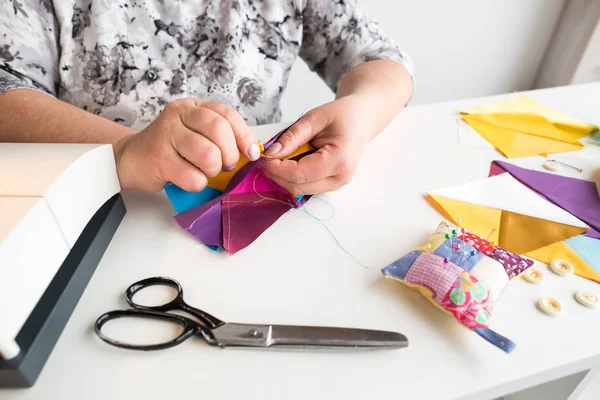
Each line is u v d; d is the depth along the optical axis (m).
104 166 0.40
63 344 0.32
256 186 0.47
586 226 0.45
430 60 1.42
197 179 0.40
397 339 0.31
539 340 0.33
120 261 0.39
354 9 0.73
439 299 0.34
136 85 0.65
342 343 0.31
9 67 0.54
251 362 0.31
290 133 0.46
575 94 0.76
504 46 1.48
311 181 0.45
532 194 0.50
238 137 0.42
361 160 0.56
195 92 0.69
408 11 1.27
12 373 0.28
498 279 0.36
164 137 0.41
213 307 0.35
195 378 0.30
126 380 0.29
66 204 0.34
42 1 0.58
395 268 0.37
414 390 0.29
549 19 1.44
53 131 0.48
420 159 0.57
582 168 0.56
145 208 0.46
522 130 0.64
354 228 0.44
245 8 0.67
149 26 0.63
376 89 0.60
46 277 0.31
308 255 0.40
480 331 0.32
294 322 0.34
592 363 0.33
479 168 0.55
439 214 0.47
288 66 0.76
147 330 0.33
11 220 0.28
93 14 0.60
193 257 0.40
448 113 0.69
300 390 0.29
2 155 0.37
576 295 0.37
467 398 0.30
